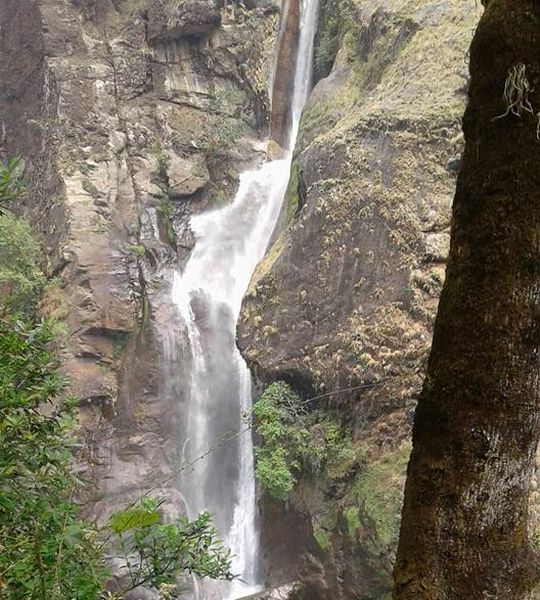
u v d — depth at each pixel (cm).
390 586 1307
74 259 2120
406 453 1395
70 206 2198
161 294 2139
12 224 2167
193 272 2245
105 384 1994
